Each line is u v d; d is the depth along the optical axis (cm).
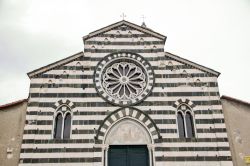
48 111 2752
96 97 2819
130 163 2638
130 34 3114
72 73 2911
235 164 2589
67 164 2564
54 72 2902
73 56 2973
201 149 2636
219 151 2628
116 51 3028
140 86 2892
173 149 2633
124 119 2752
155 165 2578
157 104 2802
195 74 2934
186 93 2852
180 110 2814
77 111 2756
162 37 3098
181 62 2981
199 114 2772
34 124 2688
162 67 2964
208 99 2830
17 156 2567
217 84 2894
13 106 2736
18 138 2628
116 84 2905
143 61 2995
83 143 2641
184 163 2589
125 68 2989
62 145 2623
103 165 2584
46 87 2836
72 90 2839
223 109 2797
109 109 2773
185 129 2741
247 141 2673
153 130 2703
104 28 3117
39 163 2555
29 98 2780
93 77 2905
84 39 3062
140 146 2686
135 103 2792
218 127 2716
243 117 2759
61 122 2752
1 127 2647
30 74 2870
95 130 2692
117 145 2680
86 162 2580
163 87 2872
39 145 2614
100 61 2981
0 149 2580
